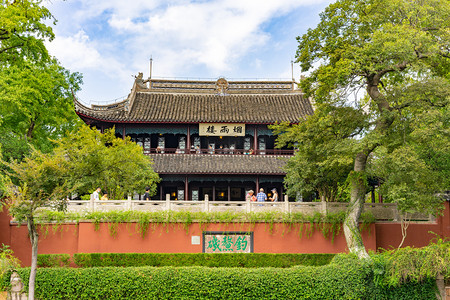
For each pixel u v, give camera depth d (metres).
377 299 20.48
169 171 35.72
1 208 22.27
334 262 21.36
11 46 30.41
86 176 23.86
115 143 29.12
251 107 40.72
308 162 25.23
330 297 20.38
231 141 41.31
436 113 19.83
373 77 22.59
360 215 24.45
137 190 30.53
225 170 36.03
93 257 22.94
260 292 20.30
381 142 21.86
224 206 24.80
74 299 20.23
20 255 23.58
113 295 20.23
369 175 23.98
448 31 20.02
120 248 23.83
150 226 24.11
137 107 39.81
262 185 40.19
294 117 38.59
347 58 21.36
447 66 22.95
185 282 20.33
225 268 20.92
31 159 20.12
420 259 20.64
